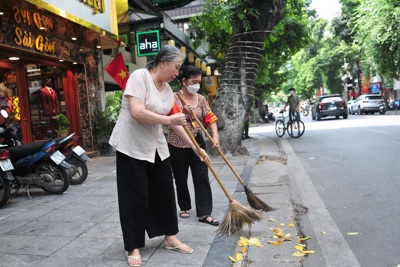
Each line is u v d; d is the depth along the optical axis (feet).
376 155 24.85
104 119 32.89
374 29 59.62
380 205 14.17
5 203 15.92
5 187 15.87
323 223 12.60
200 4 66.13
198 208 12.40
